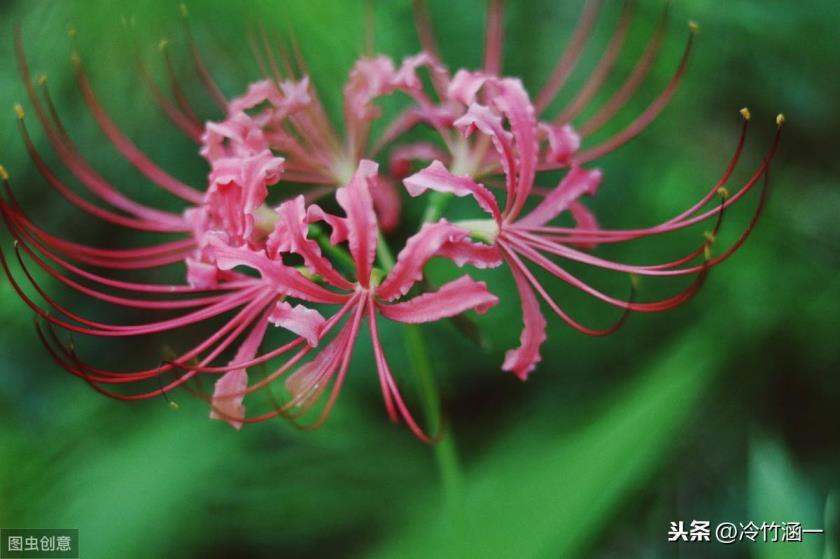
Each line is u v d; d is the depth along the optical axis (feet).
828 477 1.78
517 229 1.48
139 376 1.41
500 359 1.84
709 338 1.73
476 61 1.93
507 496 1.27
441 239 1.39
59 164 1.97
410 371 1.85
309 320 1.39
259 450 1.76
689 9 1.85
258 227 1.49
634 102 1.88
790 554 1.43
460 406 1.84
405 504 1.71
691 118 1.90
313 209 1.40
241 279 1.48
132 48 1.89
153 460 1.71
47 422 1.85
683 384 1.36
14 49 1.93
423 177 1.41
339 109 1.87
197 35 1.92
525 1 1.91
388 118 1.89
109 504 1.69
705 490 1.80
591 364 1.83
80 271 1.45
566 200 1.49
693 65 1.87
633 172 1.87
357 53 1.85
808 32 1.83
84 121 1.94
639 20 1.86
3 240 1.93
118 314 2.01
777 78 1.87
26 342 1.92
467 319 1.46
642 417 1.32
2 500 1.73
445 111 1.56
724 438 1.81
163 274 2.01
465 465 1.78
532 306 1.46
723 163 1.91
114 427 1.83
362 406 1.85
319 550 1.79
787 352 1.82
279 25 1.82
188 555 1.72
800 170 1.92
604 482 1.28
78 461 1.77
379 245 1.55
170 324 1.44
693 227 1.83
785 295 1.80
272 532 1.75
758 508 1.44
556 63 1.92
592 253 1.85
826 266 1.83
